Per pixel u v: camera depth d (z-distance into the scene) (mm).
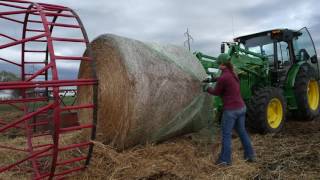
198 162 6094
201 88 6898
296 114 10211
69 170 5426
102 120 6340
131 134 6031
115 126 6137
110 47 6211
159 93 6203
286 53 10016
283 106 8891
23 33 6465
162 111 6301
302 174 5660
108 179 5426
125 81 6012
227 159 6133
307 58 10734
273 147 7250
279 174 5680
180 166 5879
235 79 6316
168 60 6543
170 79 6406
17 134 9352
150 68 6199
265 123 8336
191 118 6758
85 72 6812
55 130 4824
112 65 6191
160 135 6500
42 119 7906
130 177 5477
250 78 9047
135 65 6027
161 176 5570
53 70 4789
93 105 5320
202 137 7312
